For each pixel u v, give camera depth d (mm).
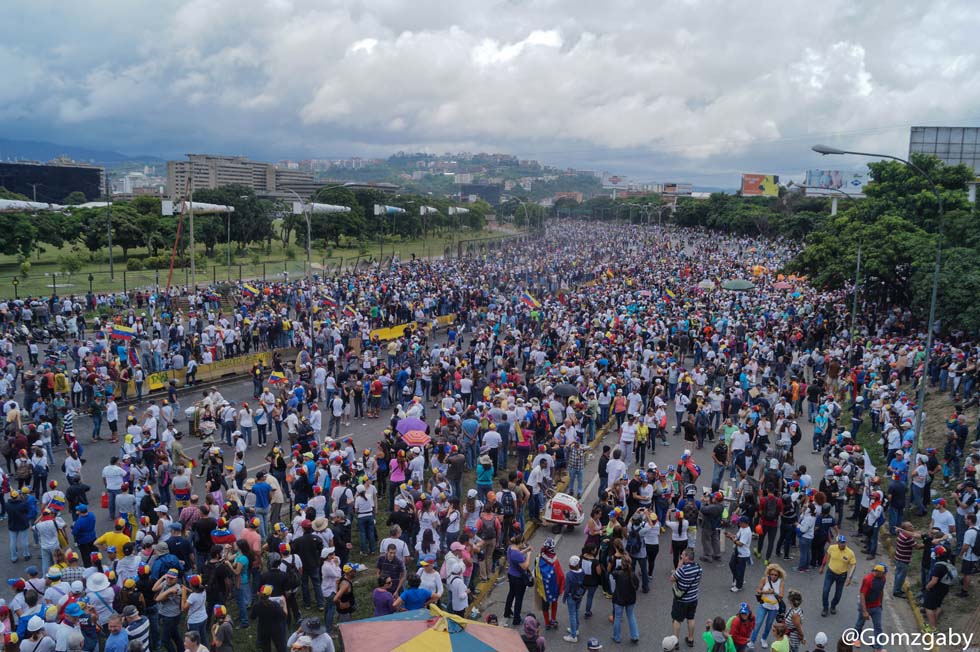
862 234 48500
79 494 18188
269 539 15484
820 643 12391
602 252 110125
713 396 28578
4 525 20172
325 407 32594
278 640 12883
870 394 31047
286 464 22094
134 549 15305
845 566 15609
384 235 137000
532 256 100875
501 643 10727
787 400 29391
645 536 17109
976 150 109312
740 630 12984
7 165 180875
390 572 14219
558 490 22547
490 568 17562
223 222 96438
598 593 17047
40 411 25312
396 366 34188
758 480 23078
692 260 95750
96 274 72562
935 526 17156
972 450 23594
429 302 51969
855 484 20344
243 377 37562
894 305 52031
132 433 22547
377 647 10367
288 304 52406
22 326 41375
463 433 24641
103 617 13164
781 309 52844
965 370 29594
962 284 37594
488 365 37969
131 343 35781
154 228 85562
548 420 25547
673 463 26000
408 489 18219
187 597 13266
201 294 53219
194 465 23469
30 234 74062
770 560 18672
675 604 14453
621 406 28562
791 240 117938
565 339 40656
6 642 11953
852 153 23328
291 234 133500
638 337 39188
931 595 15062
